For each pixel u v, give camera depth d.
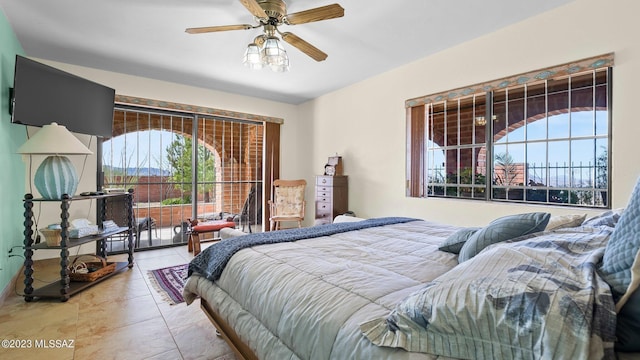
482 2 2.46
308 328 1.02
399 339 0.80
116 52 3.35
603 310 0.62
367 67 3.89
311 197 5.43
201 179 4.82
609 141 2.36
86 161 3.77
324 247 1.75
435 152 3.66
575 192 2.60
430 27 2.86
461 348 0.72
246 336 1.30
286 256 1.55
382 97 4.12
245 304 1.40
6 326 2.04
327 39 3.09
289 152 5.66
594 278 0.70
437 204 3.49
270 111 5.41
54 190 2.48
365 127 4.38
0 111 2.45
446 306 0.76
